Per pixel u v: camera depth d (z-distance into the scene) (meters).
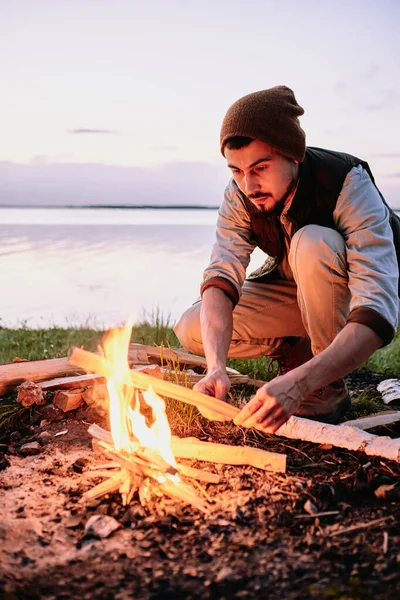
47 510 2.00
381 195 2.61
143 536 1.83
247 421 2.00
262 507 2.00
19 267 13.20
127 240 21.73
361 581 1.61
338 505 2.02
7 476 2.28
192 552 1.76
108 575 1.65
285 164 2.35
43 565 1.69
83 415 2.85
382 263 2.32
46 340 5.03
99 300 9.13
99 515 1.93
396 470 2.27
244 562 1.71
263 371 3.79
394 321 2.23
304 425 2.57
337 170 2.48
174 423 2.78
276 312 3.07
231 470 2.28
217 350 2.44
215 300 2.62
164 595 1.57
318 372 2.03
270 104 2.26
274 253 2.87
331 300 2.55
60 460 2.41
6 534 1.85
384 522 1.91
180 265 14.08
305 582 1.62
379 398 3.41
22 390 2.87
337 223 2.53
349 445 2.43
